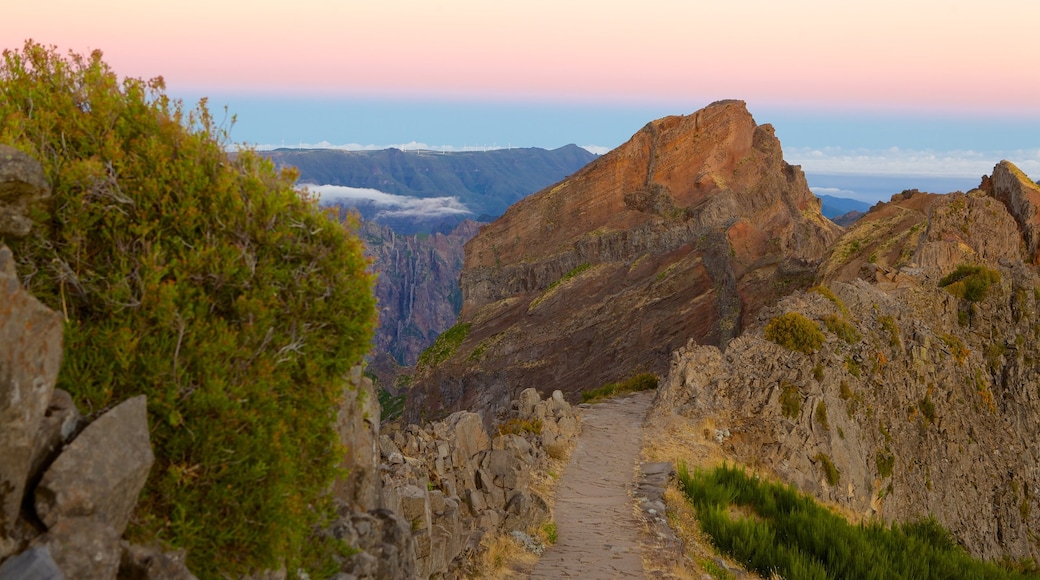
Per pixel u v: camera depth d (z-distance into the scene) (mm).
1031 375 58688
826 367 42500
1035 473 55188
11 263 6305
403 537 11312
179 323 7750
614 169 141375
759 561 21547
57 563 6098
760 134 150875
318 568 9312
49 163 8023
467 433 20469
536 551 18875
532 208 146375
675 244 126250
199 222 8539
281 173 9539
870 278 61594
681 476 26359
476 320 135625
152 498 7461
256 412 8062
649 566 18578
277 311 8977
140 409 7070
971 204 71312
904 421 47469
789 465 35375
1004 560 49750
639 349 98812
